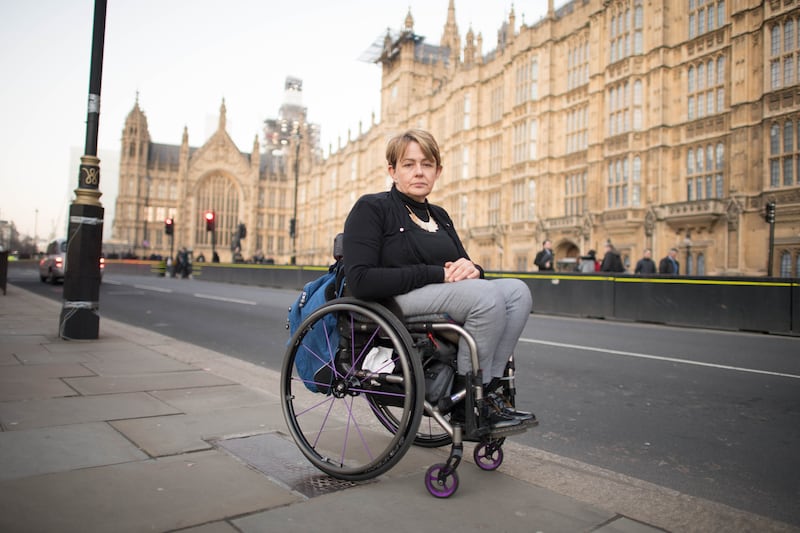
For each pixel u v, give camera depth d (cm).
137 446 317
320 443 336
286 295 2023
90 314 753
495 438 271
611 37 2778
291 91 11131
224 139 9106
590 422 466
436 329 267
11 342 711
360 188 6172
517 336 277
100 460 291
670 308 1312
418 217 301
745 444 411
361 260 268
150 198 8956
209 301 1689
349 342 291
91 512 227
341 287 299
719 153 2295
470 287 259
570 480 297
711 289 1243
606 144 2778
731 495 319
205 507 237
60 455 296
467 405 253
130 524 218
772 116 2062
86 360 598
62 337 742
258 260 4469
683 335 1066
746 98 2161
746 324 1178
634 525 235
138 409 400
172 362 602
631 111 2614
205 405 419
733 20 2211
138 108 8856
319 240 7462
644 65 2586
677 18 2488
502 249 3547
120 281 3005
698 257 2348
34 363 573
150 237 8875
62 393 442
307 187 8062
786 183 2023
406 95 5247
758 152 2133
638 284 1380
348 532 218
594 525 232
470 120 4022
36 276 3394
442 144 4500
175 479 269
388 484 275
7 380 485
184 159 8806
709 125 2323
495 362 276
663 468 362
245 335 980
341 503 248
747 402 534
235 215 9200
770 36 2084
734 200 2175
